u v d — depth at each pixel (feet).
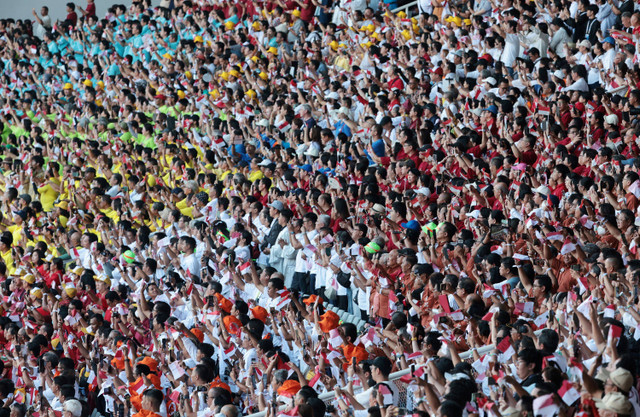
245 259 206.69
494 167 201.26
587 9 249.55
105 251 230.07
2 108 371.97
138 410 161.68
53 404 180.55
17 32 419.33
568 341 120.47
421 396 122.52
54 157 317.22
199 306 189.16
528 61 239.91
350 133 252.83
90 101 347.77
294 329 166.81
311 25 332.39
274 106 273.13
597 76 232.73
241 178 240.94
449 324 146.82
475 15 278.87
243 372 160.15
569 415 106.52
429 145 216.74
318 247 188.14
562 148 196.85
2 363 201.98
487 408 109.70
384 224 189.37
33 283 233.76
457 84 243.81
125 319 200.54
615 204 169.07
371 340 150.10
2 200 306.96
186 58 347.77
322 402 129.90
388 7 319.47
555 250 158.10
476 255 161.38
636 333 122.93
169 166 279.08
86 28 393.91
